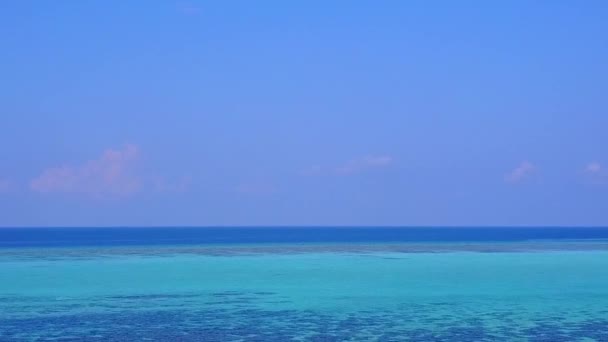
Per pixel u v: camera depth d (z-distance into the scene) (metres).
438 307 31.36
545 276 44.69
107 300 33.41
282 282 41.09
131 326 26.69
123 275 44.66
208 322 27.56
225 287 38.53
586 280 42.19
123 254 66.19
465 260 59.72
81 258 59.69
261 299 33.81
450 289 37.78
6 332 25.53
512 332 25.41
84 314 29.44
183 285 39.41
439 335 24.86
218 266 52.34
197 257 62.38
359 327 26.42
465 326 26.59
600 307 31.30
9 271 46.81
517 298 34.22
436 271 48.53
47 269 48.47
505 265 54.03
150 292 36.25
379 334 25.05
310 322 27.52
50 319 28.22
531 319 28.12
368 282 41.16
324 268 51.00
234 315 29.20
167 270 48.62
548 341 23.86
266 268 50.69
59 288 37.78
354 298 34.25
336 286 39.16
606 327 26.41
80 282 40.62
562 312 29.88
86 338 24.50
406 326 26.59
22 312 29.91
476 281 41.69
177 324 27.09
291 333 25.30
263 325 26.86
